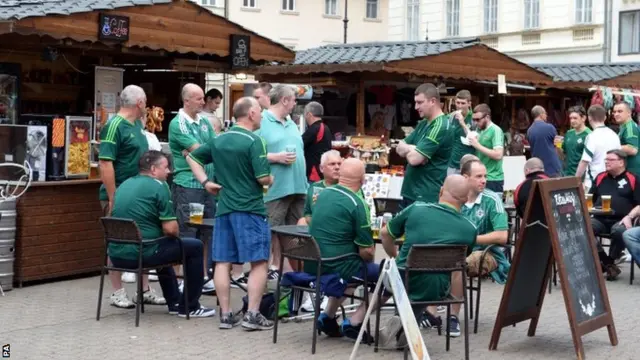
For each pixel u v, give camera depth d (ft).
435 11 122.52
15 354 22.29
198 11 36.37
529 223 23.24
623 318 27.68
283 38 127.44
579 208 23.89
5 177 30.30
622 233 33.37
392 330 22.50
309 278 23.58
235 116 25.12
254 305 25.08
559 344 24.32
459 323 25.50
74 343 23.44
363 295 24.72
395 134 49.55
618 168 34.47
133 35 33.50
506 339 24.81
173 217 25.79
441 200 22.99
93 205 32.94
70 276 32.53
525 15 112.37
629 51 103.65
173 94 44.39
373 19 136.36
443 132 26.25
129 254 25.59
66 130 31.86
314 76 48.26
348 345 23.56
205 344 23.47
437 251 21.70
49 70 39.65
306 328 25.48
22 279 30.63
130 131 27.89
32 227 30.81
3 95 35.70
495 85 52.85
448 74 47.73
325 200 23.41
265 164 24.64
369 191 39.24
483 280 33.22
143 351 22.71
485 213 25.82
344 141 46.83
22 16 29.45
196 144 29.14
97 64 40.06
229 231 24.90
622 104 36.96
